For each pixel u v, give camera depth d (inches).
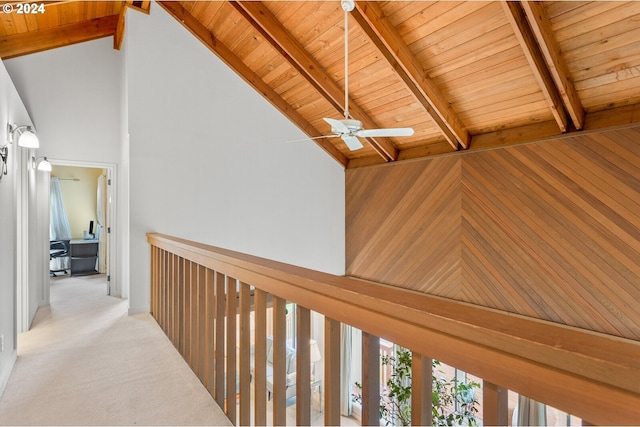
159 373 94.3
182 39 178.1
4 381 88.0
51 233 296.7
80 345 115.3
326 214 241.1
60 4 154.4
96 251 278.1
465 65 149.7
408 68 153.0
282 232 215.8
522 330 24.9
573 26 118.8
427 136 201.9
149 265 164.2
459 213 190.5
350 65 173.5
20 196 134.1
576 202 149.3
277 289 51.9
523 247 165.8
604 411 20.1
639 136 132.6
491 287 177.0
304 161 227.8
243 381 63.9
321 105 205.2
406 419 139.5
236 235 195.5
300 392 47.8
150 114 168.4
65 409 77.1
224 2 163.8
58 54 181.0
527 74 141.6
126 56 168.1
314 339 220.4
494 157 176.6
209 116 186.2
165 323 127.3
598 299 143.3
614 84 130.7
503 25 128.0
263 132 206.7
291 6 156.1
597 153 143.2
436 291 200.8
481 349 26.2
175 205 174.6
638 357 19.9
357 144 141.1
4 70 100.1
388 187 226.8
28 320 134.0
